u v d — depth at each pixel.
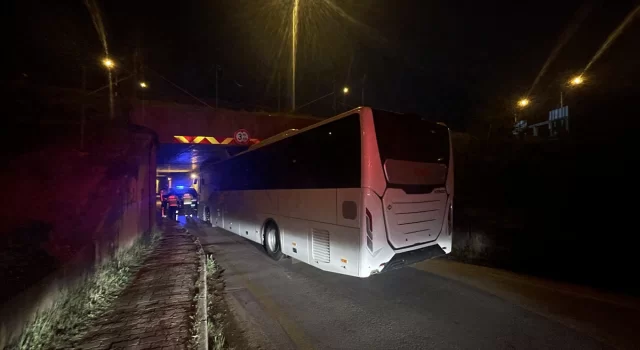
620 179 9.26
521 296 5.33
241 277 6.85
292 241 7.10
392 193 5.36
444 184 6.41
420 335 4.02
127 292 5.20
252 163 9.64
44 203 5.66
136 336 3.67
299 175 6.88
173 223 16.20
